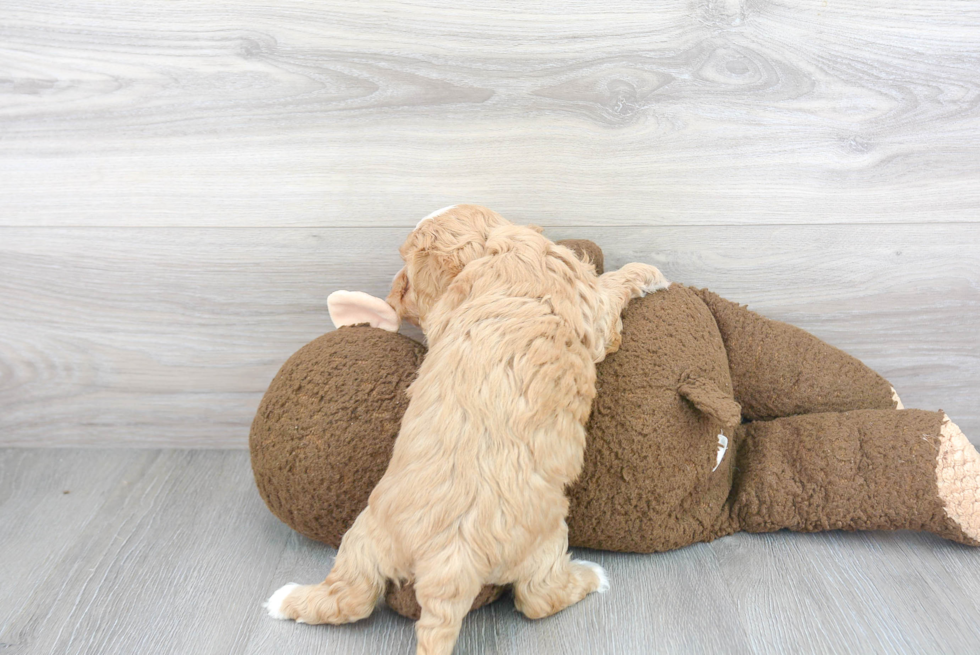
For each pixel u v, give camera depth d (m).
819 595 1.26
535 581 1.18
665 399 1.31
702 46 1.47
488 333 1.13
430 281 1.24
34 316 1.65
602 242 1.61
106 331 1.67
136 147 1.54
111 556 1.37
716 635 1.17
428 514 1.07
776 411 1.54
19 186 1.56
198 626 1.20
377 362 1.35
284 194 1.57
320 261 1.62
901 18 1.45
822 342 1.55
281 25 1.46
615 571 1.34
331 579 1.20
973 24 1.45
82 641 1.17
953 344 1.67
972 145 1.53
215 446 1.75
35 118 1.52
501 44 1.47
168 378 1.71
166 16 1.46
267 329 1.67
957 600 1.24
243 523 1.49
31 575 1.32
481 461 1.08
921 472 1.33
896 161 1.54
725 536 1.43
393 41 1.47
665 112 1.52
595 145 1.54
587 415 1.22
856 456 1.36
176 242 1.60
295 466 1.32
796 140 1.53
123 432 1.74
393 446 1.28
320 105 1.51
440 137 1.53
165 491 1.59
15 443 1.73
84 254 1.61
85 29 1.47
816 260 1.61
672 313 1.40
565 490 1.30
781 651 1.14
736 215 1.58
